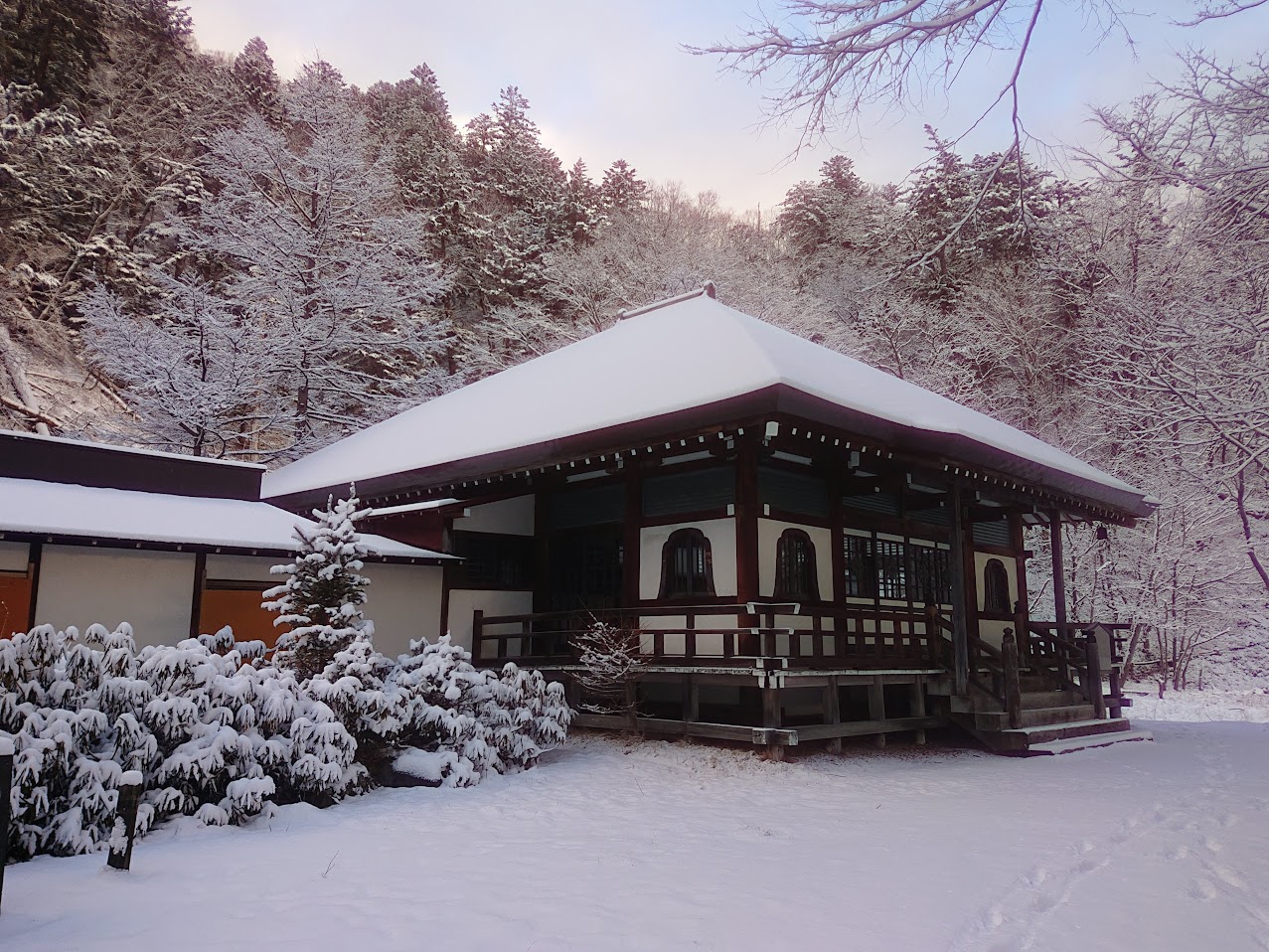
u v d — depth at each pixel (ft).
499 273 118.93
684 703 37.27
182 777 22.02
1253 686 84.64
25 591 35.94
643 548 41.96
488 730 31.40
